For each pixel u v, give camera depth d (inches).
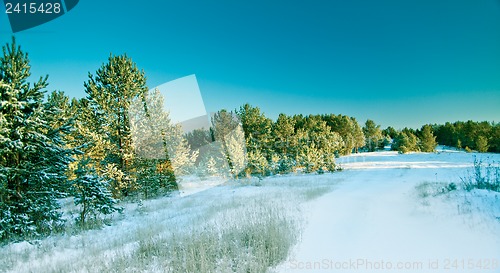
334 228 267.7
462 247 190.2
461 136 2586.1
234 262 195.3
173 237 245.0
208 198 577.6
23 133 349.4
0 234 299.4
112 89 643.5
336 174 1101.7
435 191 444.1
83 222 374.9
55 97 687.7
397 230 244.2
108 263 200.4
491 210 270.4
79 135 607.2
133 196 625.9
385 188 583.2
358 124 2591.0
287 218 309.7
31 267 216.5
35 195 354.0
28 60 374.6
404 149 2180.1
